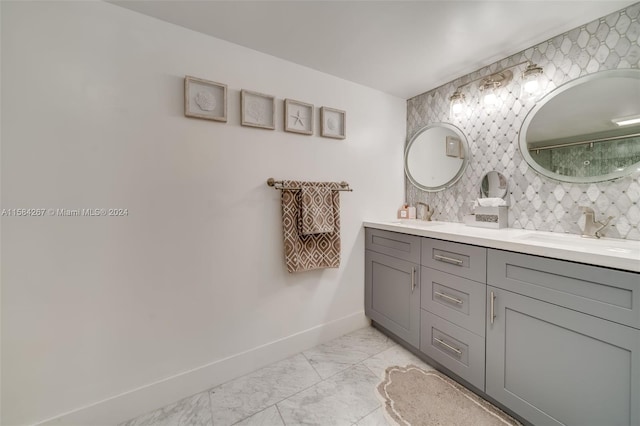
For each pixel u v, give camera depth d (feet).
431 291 5.17
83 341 3.77
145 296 4.20
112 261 3.94
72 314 3.70
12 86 3.31
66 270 3.65
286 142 5.55
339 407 4.25
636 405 2.77
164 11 4.04
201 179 4.63
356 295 6.84
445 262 4.89
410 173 7.69
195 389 4.61
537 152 5.08
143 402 4.17
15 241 3.37
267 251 5.37
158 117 4.23
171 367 4.42
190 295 4.58
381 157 7.24
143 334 4.19
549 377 3.47
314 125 5.93
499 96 5.66
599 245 3.97
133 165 4.06
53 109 3.53
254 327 5.25
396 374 5.07
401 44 5.00
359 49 5.16
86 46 3.70
